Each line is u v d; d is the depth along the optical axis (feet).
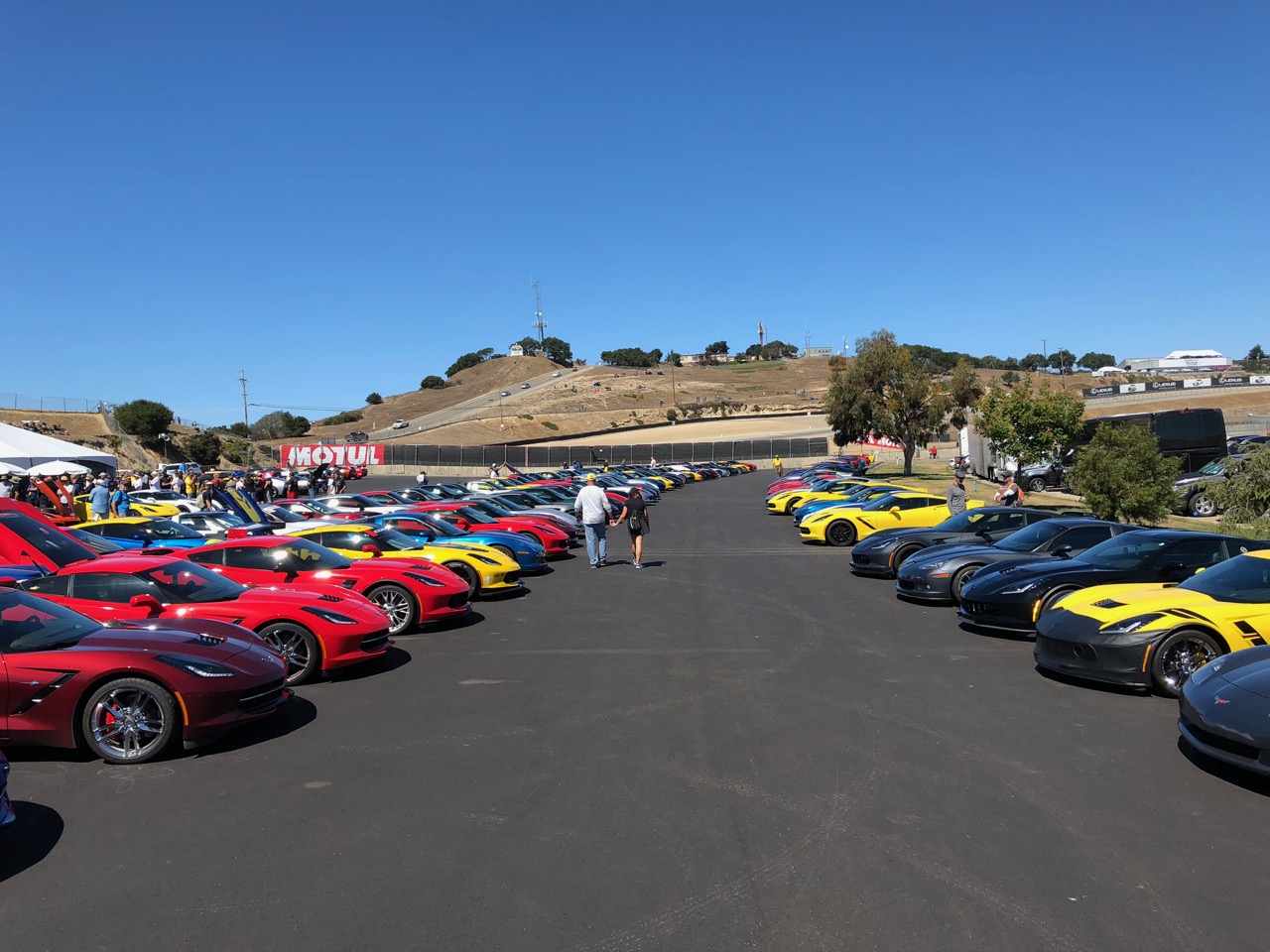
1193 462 85.10
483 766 18.90
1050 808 16.16
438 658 29.66
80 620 21.67
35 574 30.94
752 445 271.49
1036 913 12.34
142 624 22.74
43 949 11.75
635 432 347.56
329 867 14.14
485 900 12.93
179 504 75.92
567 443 328.49
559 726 21.70
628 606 39.73
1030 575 31.01
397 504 68.49
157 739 19.38
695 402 416.05
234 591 27.76
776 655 29.19
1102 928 11.94
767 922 12.19
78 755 20.04
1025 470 107.86
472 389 547.49
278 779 18.25
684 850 14.57
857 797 16.76
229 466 246.68
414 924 12.26
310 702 24.32
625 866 14.01
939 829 15.26
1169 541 30.30
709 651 30.09
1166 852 14.30
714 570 52.21
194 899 13.07
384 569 34.01
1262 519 41.32
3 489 71.20
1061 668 24.77
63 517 67.05
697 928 12.07
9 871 14.17
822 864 13.98
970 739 20.26
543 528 58.29
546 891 13.21
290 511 64.85
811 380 513.86
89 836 15.49
